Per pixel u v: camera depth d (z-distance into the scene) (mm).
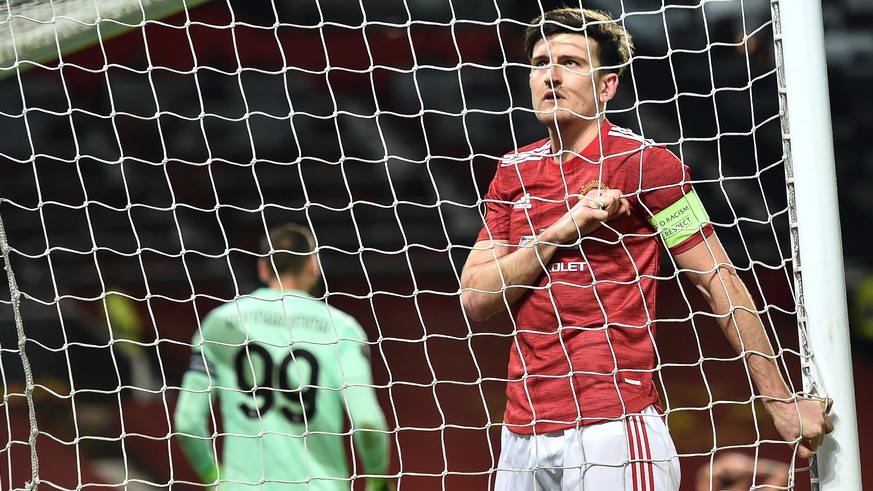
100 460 20047
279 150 31516
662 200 9109
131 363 24172
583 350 9156
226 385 11953
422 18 30125
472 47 30391
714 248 9102
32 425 9461
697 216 9094
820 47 9156
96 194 30281
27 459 19688
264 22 28922
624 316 9180
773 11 9297
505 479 9812
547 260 9219
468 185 31672
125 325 26062
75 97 29609
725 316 8977
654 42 28188
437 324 26250
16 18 10617
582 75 9250
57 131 29922
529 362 9430
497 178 10000
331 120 31594
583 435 9156
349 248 30719
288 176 31484
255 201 31219
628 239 9273
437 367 23703
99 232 30047
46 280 28312
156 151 30797
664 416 9367
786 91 9234
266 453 11727
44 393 22266
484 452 20094
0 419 21000
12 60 10453
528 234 9555
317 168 31609
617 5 27266
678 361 22703
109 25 10438
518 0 30016
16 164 29703
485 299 9500
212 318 12133
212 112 31062
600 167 9219
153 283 28875
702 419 20500
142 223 30312
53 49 10547
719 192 28469
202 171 30969
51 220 29781
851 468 8969
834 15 32281
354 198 31656
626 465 9023
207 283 29250
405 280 29531
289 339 11961
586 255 9227
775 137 28281
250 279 29391
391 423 21172
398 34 30172
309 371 11867
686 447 19703
